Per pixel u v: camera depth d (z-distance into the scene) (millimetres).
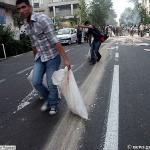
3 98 3494
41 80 2672
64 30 14734
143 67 5242
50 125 2447
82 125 2402
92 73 4801
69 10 33375
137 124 2377
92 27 6043
